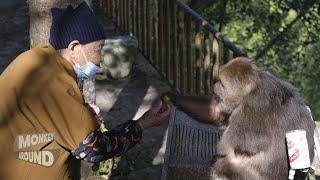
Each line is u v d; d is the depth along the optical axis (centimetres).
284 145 320
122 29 867
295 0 1319
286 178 327
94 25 294
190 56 676
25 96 282
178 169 425
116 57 745
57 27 292
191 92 691
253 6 1316
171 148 443
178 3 677
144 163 560
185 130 466
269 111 319
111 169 543
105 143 293
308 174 350
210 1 1309
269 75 327
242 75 321
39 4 449
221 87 329
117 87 733
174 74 717
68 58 294
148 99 704
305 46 1341
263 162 323
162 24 729
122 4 855
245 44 1323
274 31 1325
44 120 284
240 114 322
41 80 283
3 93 284
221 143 334
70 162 303
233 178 332
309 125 326
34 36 459
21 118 284
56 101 284
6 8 1006
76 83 293
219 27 1313
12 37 919
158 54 760
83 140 285
